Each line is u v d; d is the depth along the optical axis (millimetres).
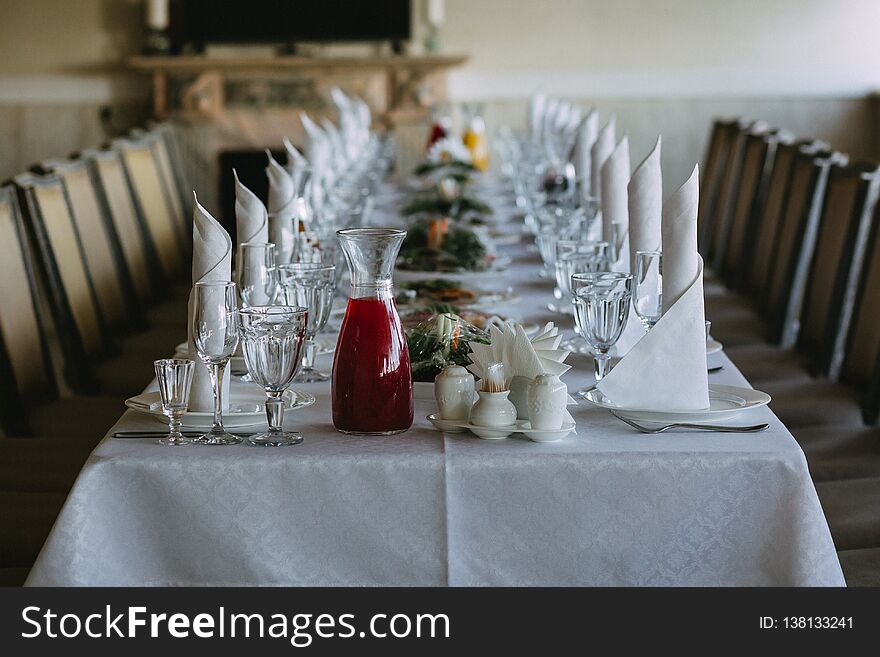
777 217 4359
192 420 1855
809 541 1698
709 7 8578
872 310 3059
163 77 8344
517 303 2869
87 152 4379
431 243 3539
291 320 1756
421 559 1720
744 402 1932
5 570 2127
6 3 8523
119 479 1706
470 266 3297
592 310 1978
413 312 2531
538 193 4641
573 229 3188
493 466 1700
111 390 3359
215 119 8375
